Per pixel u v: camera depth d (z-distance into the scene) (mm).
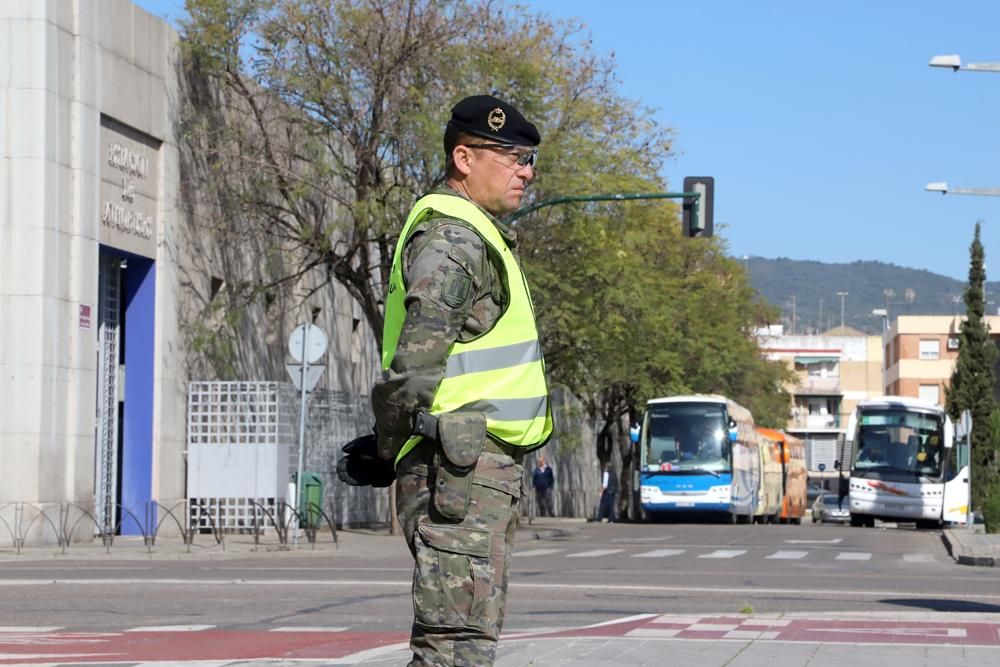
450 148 5223
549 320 37281
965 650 11438
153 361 32312
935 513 49156
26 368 27594
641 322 42500
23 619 14227
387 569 21938
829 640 12195
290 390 33250
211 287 35188
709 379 61281
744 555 27891
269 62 32688
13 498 27438
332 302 43531
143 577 19656
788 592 18359
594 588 18547
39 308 27688
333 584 18562
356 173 32719
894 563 25500
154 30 32125
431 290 4785
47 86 28000
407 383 4750
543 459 60906
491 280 4996
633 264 38000
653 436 51406
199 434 32375
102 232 29953
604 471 62062
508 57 33344
